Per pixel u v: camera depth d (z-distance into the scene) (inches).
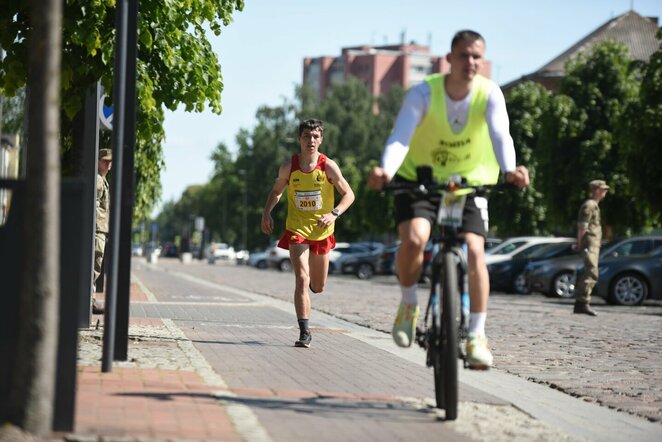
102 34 542.9
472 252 360.5
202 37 620.4
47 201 272.2
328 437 311.1
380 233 4060.0
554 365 569.0
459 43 351.9
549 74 3983.8
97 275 741.9
